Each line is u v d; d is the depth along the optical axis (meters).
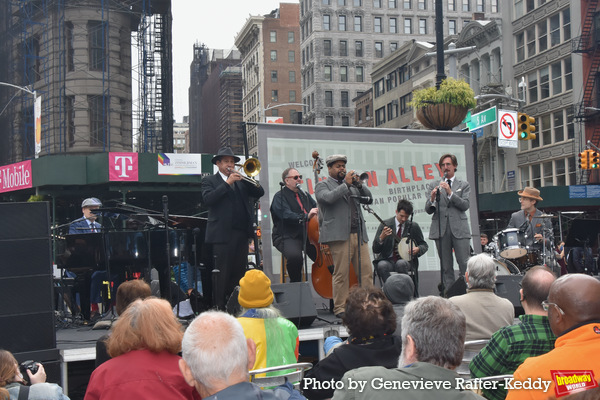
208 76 137.75
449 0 79.12
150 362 3.59
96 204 8.81
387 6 80.25
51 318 5.69
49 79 40.56
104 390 3.53
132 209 7.70
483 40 43.38
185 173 34.75
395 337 3.78
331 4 79.12
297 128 9.23
